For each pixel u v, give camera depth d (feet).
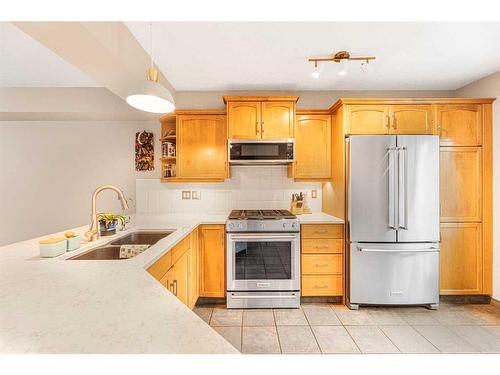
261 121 9.55
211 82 9.59
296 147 9.93
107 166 11.12
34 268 4.23
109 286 3.48
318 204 10.91
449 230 8.84
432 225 8.42
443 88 10.28
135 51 6.57
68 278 3.78
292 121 9.58
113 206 11.13
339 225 8.92
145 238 7.47
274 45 7.00
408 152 8.40
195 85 9.88
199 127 9.84
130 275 3.90
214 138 9.85
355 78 9.30
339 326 7.55
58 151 11.09
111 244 6.34
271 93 10.46
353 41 6.85
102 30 5.15
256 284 8.74
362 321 7.84
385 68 8.48
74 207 11.12
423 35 6.57
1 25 5.94
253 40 6.75
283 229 8.73
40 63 7.88
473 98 8.77
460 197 8.85
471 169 8.86
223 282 9.01
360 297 8.54
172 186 10.94
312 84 9.84
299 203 10.36
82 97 9.86
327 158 9.96
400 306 8.79
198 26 6.09
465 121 8.85
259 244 8.82
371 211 8.48
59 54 5.54
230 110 9.55
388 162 8.41
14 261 4.62
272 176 10.91
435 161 8.41
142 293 3.26
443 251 8.84
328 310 8.54
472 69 8.57
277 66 8.30
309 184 10.91
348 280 8.72
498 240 8.64
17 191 11.10
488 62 8.08
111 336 2.33
